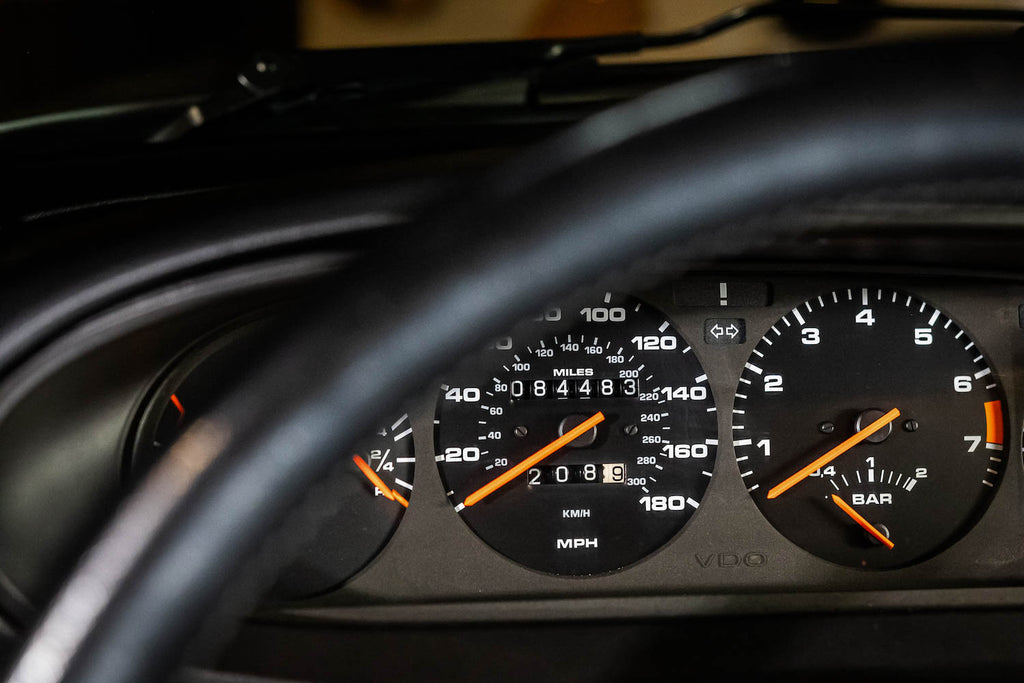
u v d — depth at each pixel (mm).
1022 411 499
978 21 414
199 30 431
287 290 392
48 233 396
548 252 234
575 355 496
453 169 384
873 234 444
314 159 411
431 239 234
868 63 233
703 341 498
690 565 492
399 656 454
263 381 233
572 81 419
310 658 443
